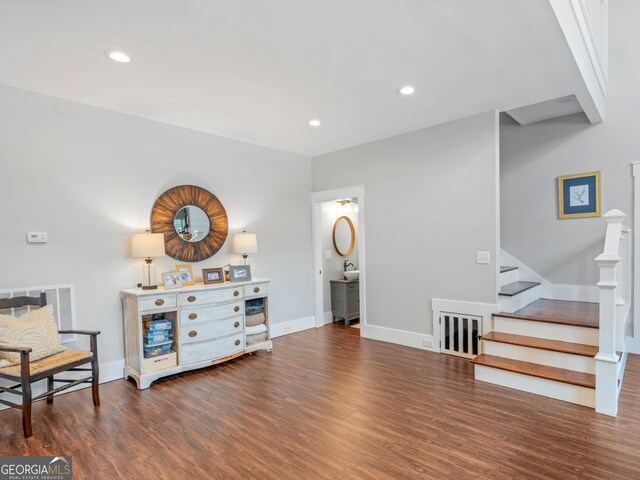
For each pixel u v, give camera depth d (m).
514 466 1.98
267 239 4.83
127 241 3.55
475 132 3.72
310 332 5.09
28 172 2.98
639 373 3.25
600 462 2.00
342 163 4.98
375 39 2.28
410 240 4.26
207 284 3.81
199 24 2.09
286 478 1.93
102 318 3.38
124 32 2.15
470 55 2.50
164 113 3.56
